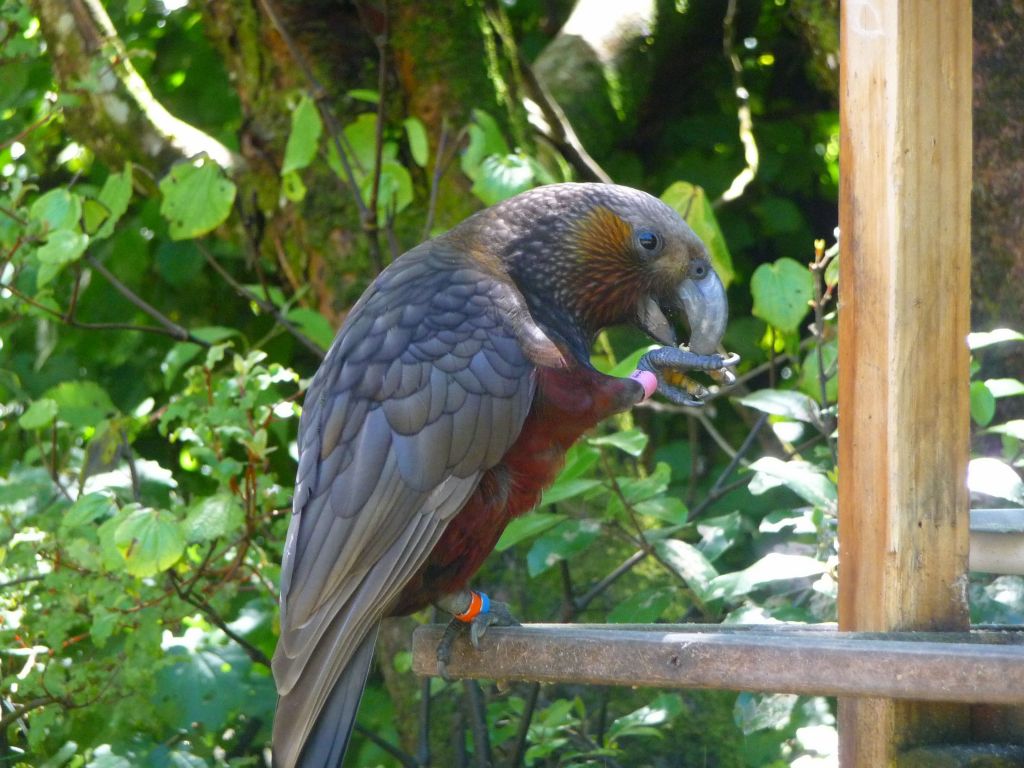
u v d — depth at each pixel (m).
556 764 7.16
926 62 4.87
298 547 4.79
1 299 7.84
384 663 7.95
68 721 7.51
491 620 4.97
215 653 7.67
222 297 10.06
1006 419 7.04
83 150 9.58
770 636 4.49
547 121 8.79
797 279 6.73
